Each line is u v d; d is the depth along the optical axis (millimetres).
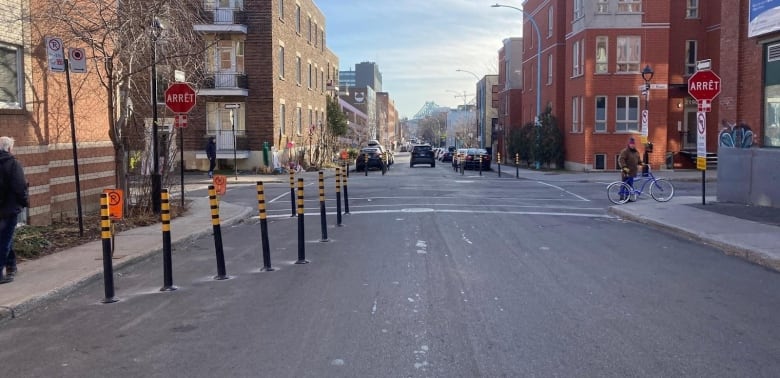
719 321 6844
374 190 24609
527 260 10266
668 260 10383
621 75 35656
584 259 10398
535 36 48750
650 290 8250
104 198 8070
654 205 17516
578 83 37500
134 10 13422
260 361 5688
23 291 8094
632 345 6020
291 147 39750
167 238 8617
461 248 11359
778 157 15797
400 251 11039
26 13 12594
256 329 6664
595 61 35812
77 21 12992
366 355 5789
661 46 35531
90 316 7375
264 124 37219
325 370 5430
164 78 16938
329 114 59688
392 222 15000
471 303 7551
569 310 7254
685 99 38281
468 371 5355
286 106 40469
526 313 7125
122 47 13570
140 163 17031
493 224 14641
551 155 41031
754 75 16828
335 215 16766
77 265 9758
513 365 5492
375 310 7289
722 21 18219
